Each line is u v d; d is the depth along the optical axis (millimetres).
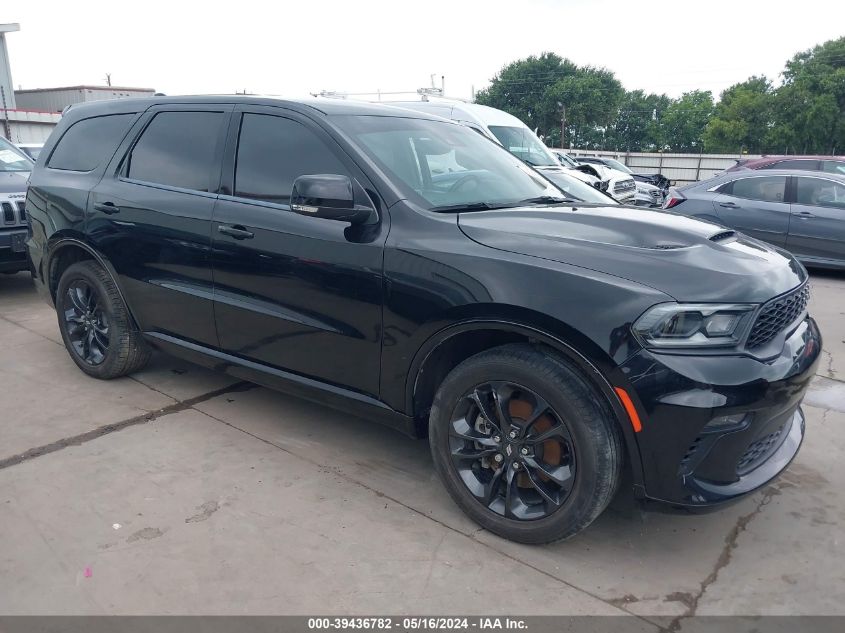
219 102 3734
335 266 3049
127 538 2793
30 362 4852
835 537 2924
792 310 2676
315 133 3299
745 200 9438
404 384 2963
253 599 2459
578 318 2436
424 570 2635
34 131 25031
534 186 3723
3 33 28688
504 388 2688
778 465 2770
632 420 2416
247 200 3439
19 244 6023
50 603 2422
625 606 2465
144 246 3863
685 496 2451
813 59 62969
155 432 3764
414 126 3656
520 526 2746
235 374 3695
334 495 3158
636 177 21938
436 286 2756
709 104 78688
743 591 2562
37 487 3172
